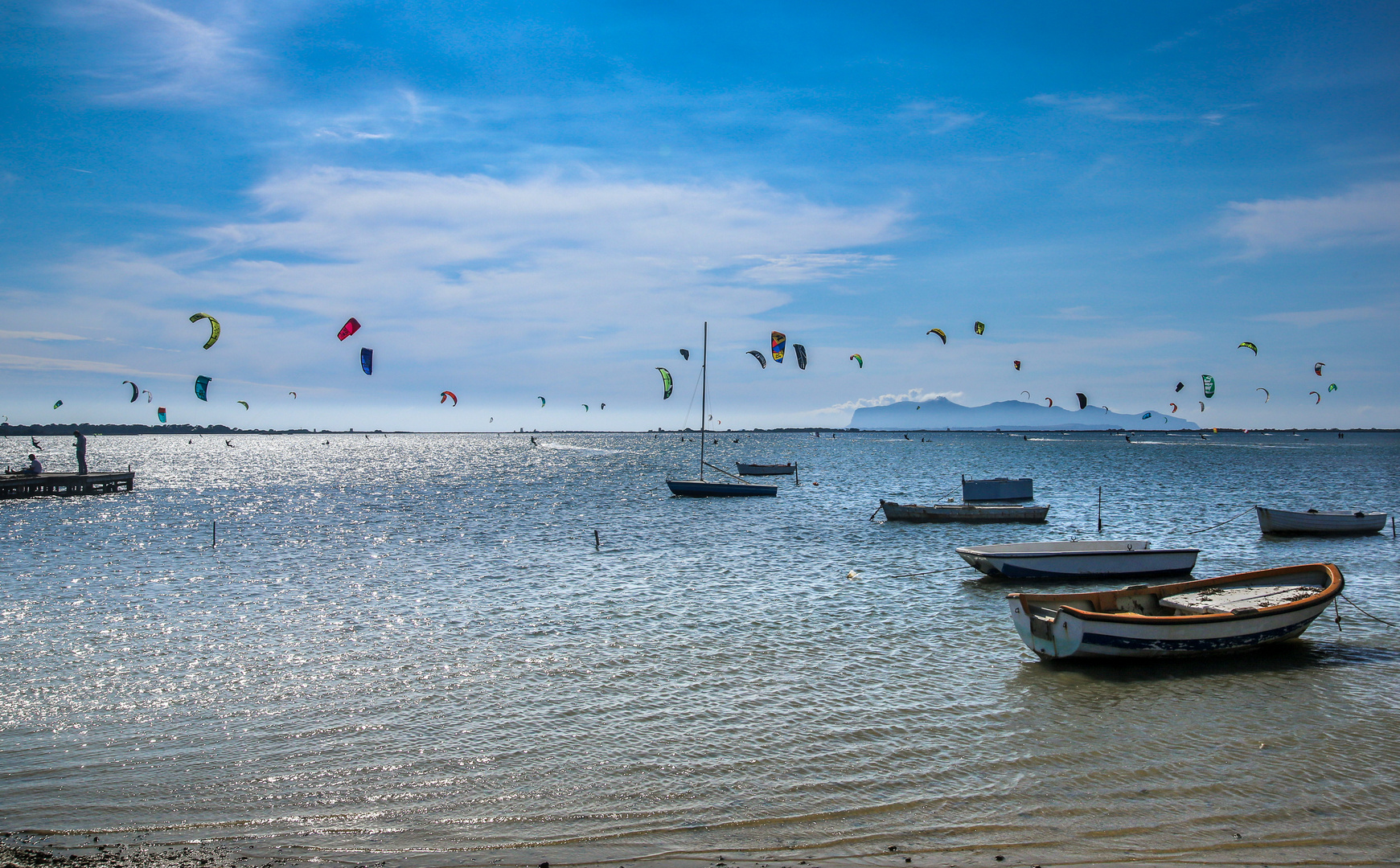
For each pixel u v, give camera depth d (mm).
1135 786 12125
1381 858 10250
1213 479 76812
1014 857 10383
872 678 17031
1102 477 79938
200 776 12742
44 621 22453
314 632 21156
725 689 16484
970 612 23016
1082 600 18906
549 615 22906
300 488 77062
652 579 28375
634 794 12086
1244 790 11961
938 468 101125
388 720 14953
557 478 90062
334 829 11211
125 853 10602
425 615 23016
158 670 17875
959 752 13320
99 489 69250
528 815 11523
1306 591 19625
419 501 62312
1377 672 17078
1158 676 16906
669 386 51844
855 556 33219
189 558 34031
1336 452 145125
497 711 15359
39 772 12891
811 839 10828
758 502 58250
